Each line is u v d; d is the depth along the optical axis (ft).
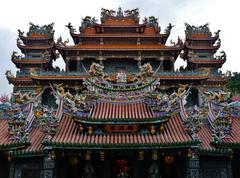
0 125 78.33
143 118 66.85
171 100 74.59
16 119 69.62
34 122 76.59
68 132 68.49
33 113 76.84
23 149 66.13
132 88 76.95
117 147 63.10
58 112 73.05
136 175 68.54
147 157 68.59
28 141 67.46
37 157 66.54
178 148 64.28
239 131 75.36
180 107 75.25
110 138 67.15
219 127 70.28
